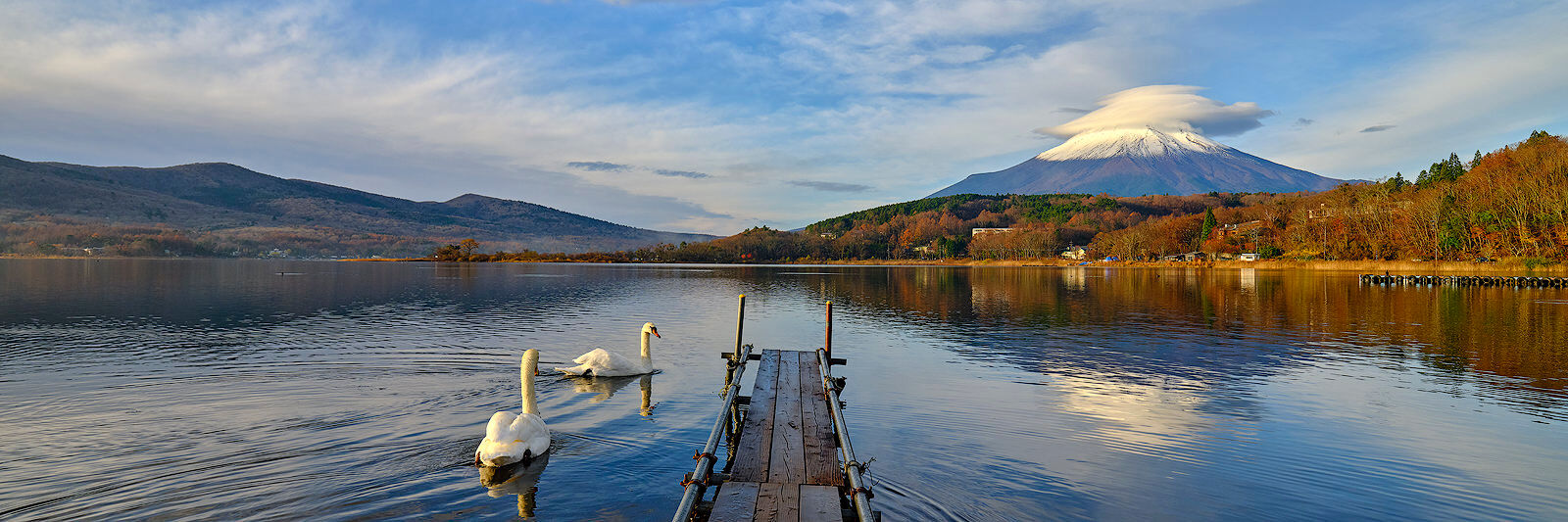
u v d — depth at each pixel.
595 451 12.87
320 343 26.81
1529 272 93.25
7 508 9.80
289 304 45.03
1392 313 42.03
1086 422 15.55
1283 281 85.50
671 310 43.44
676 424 14.88
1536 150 115.00
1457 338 30.55
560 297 54.72
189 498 10.28
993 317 40.16
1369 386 19.83
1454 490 11.50
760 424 13.19
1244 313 42.28
